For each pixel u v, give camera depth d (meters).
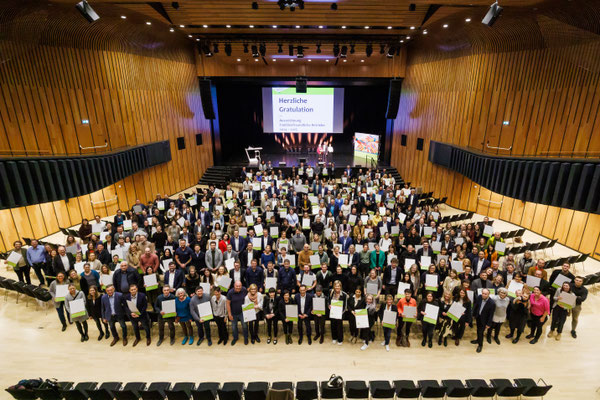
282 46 16.81
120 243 9.53
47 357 7.25
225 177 20.31
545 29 11.86
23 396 5.84
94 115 14.49
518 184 12.36
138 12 12.17
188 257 9.28
